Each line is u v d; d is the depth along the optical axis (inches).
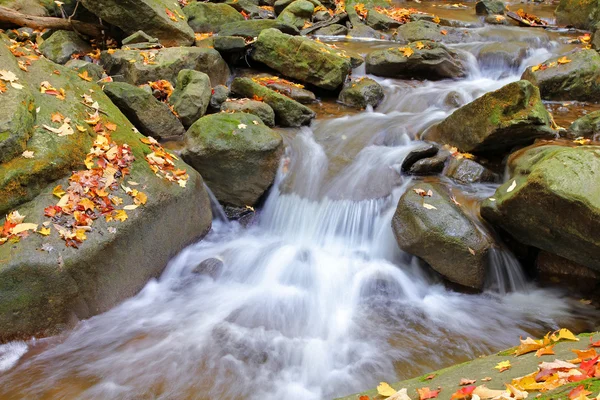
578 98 154.5
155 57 152.8
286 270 109.0
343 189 122.9
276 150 125.5
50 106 106.5
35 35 180.1
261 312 98.0
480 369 66.4
